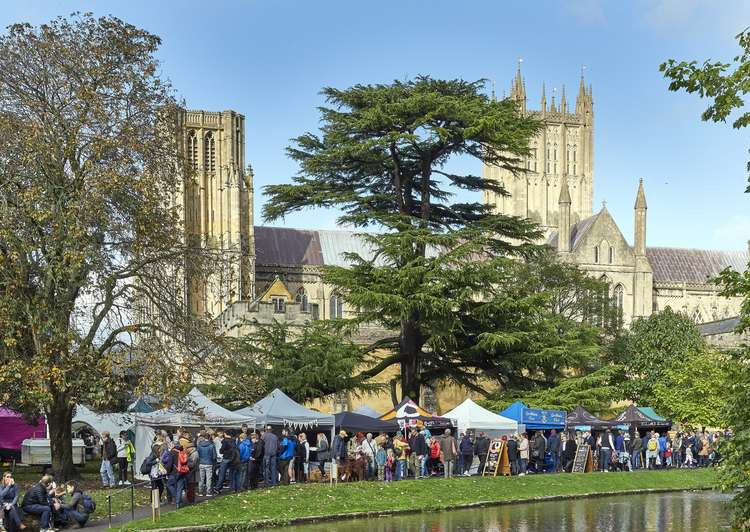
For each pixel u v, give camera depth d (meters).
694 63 22.39
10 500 32.78
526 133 56.97
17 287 40.06
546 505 43.59
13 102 42.50
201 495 40.03
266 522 35.44
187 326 44.59
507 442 50.56
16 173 41.19
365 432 54.16
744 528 24.81
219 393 54.78
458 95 60.16
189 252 45.78
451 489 44.47
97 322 42.38
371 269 56.28
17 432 57.31
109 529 32.88
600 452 56.00
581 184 184.12
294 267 138.12
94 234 42.34
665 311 88.38
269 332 58.22
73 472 43.91
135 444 47.31
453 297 56.22
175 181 45.62
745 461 22.64
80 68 43.19
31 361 39.53
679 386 72.75
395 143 57.06
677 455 61.06
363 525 36.19
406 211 61.19
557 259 136.62
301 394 55.97
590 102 185.88
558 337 61.12
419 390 60.34
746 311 22.73
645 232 150.38
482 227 58.41
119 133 42.97
